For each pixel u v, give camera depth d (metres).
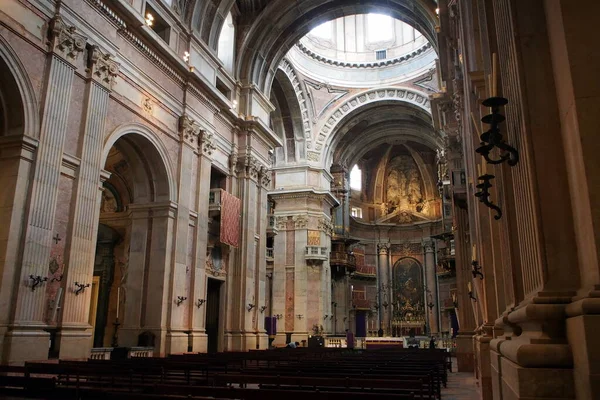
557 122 2.81
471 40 7.33
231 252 19.70
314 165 32.09
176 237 15.73
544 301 2.59
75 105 11.91
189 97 17.05
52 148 10.93
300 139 32.34
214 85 18.73
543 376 2.51
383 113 35.16
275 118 32.25
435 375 7.77
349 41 34.06
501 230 5.03
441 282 39.31
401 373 7.65
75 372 7.34
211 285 19.17
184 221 16.27
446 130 16.00
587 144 2.40
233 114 19.89
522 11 3.06
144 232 15.59
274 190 31.73
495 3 4.34
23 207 10.22
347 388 5.79
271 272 31.16
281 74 29.39
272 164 32.28
